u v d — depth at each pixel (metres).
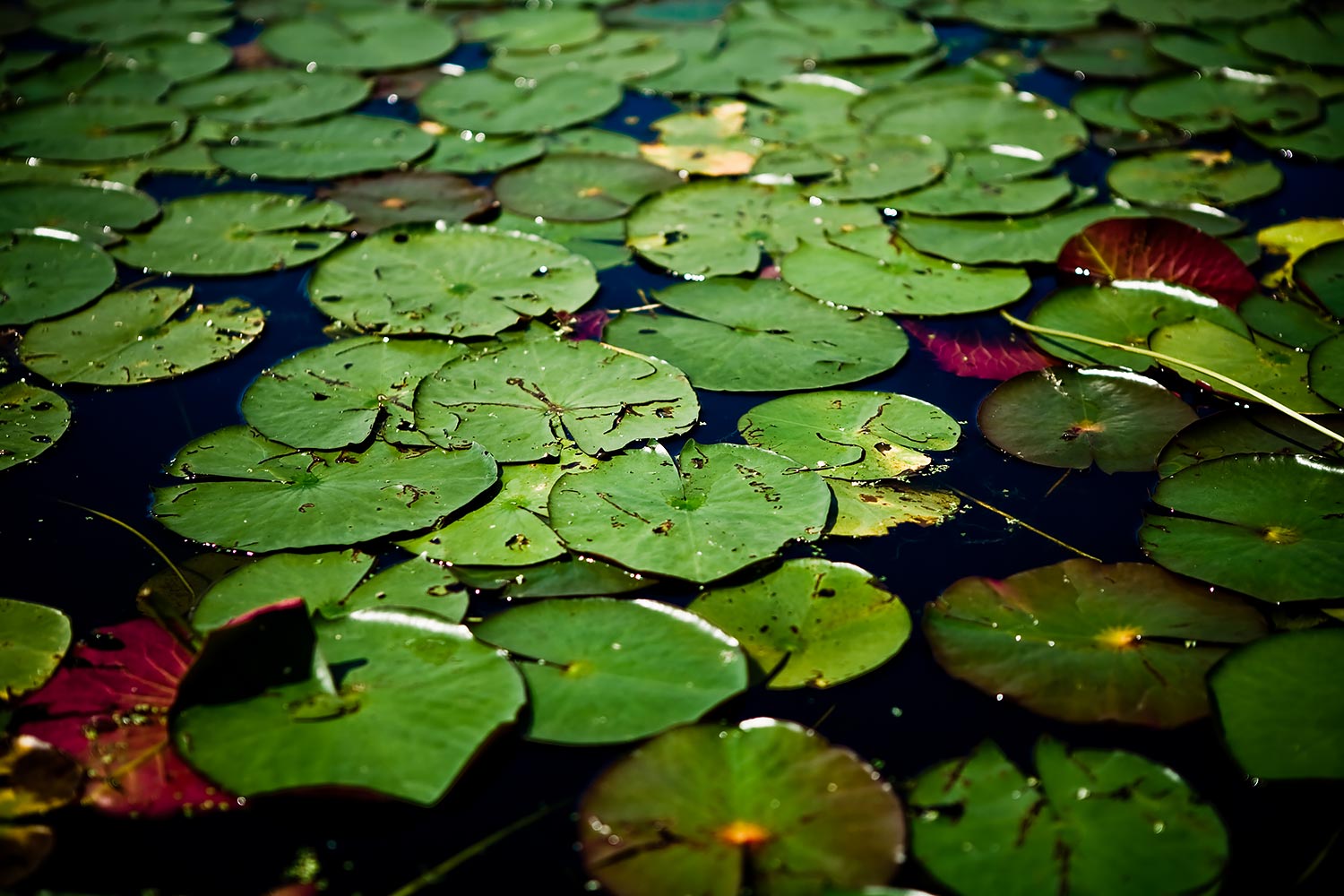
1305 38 3.96
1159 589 1.66
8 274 2.58
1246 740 1.39
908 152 3.22
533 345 2.29
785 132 3.43
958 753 1.43
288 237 2.79
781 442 2.01
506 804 1.36
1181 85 3.63
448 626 1.55
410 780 1.31
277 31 4.25
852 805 1.31
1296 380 2.14
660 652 1.53
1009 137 3.36
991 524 1.83
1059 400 2.12
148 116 3.52
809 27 4.35
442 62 4.08
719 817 1.30
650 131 3.50
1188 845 1.26
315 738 1.36
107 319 2.45
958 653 1.56
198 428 2.11
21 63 3.91
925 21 4.45
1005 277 2.59
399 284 2.54
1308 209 2.89
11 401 2.17
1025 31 4.27
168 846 1.31
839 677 1.52
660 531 1.75
